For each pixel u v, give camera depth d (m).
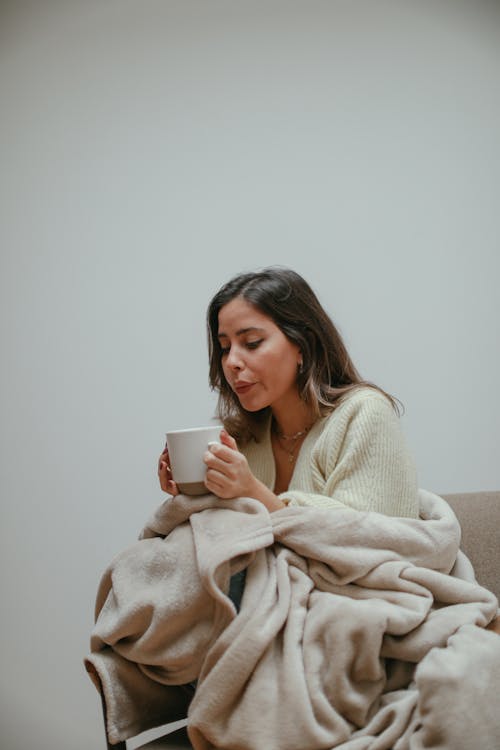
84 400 1.88
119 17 1.96
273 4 1.92
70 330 1.90
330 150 1.87
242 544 0.91
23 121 1.97
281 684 0.85
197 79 1.93
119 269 1.91
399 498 1.08
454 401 1.80
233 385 1.19
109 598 1.05
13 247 1.93
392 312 1.83
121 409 1.87
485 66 1.87
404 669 0.90
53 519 1.85
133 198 1.92
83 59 1.97
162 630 0.94
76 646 1.81
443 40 1.88
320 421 1.22
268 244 1.87
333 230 1.86
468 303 1.81
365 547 0.96
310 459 1.18
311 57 1.90
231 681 0.85
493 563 1.19
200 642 0.93
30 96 1.97
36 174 1.95
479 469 1.78
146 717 1.01
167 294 1.89
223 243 1.89
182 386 1.86
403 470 1.10
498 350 1.80
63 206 1.94
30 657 1.83
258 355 1.16
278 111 1.90
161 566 0.98
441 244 1.83
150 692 1.02
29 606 1.84
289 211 1.87
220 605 0.91
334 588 0.96
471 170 1.84
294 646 0.88
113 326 1.89
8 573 1.85
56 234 1.93
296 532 0.96
